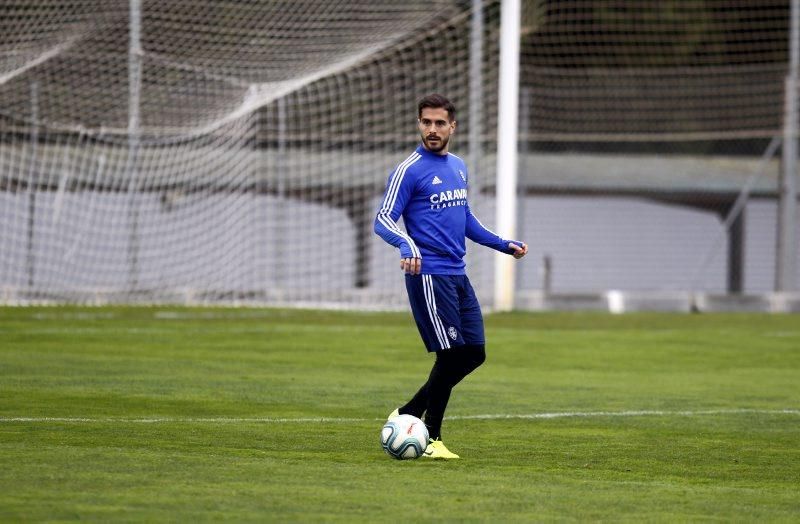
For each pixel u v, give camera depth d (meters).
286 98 74.12
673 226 105.19
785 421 30.22
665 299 75.88
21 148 64.50
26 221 65.62
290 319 61.50
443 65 78.38
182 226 70.12
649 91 101.31
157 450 23.67
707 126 102.62
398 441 23.31
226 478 20.69
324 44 62.53
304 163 76.75
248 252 74.38
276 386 35.41
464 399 33.50
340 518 17.70
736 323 65.12
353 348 47.25
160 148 67.62
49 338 48.56
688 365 43.97
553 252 104.06
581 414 30.94
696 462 24.03
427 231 24.08
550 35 96.00
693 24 97.56
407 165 24.09
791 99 79.69
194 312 64.81
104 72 60.97
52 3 55.56
